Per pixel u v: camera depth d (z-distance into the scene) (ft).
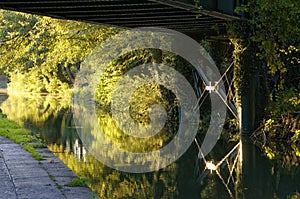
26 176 27.81
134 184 31.32
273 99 50.19
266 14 42.11
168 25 50.26
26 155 34.60
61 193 24.17
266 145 46.24
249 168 36.81
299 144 46.03
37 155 33.78
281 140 47.57
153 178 33.35
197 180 32.99
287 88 47.55
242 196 28.96
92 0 31.37
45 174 28.40
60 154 41.52
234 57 49.11
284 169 36.42
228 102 55.21
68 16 41.37
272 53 43.83
